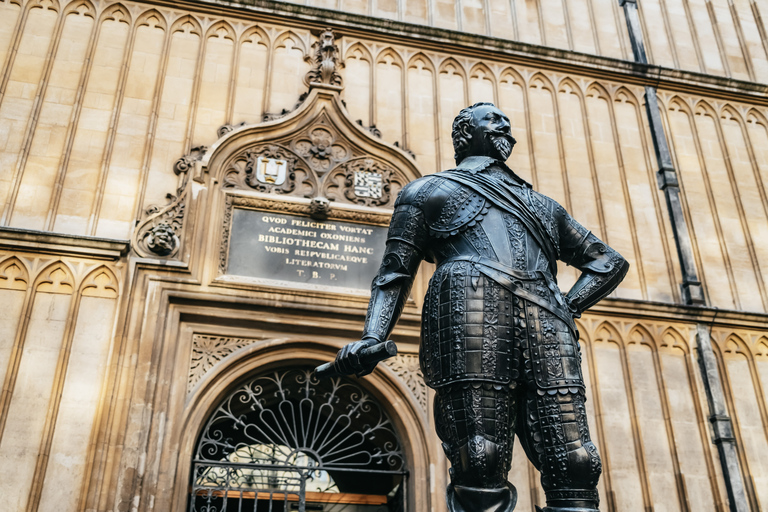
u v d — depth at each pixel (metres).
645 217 10.80
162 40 10.15
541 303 2.72
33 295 8.05
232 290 8.54
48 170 8.89
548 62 11.59
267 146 9.66
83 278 8.22
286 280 8.89
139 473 7.38
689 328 9.99
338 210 9.39
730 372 9.91
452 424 2.61
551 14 12.37
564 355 2.67
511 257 2.84
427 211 3.03
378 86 10.69
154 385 7.84
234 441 10.41
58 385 7.64
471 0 12.05
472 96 11.06
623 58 12.34
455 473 2.59
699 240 10.87
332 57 10.45
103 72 9.70
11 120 9.08
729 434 9.27
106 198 8.86
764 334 10.25
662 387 9.49
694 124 11.98
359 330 8.79
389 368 8.71
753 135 12.19
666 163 11.23
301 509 7.92
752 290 10.70
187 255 8.57
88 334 7.97
